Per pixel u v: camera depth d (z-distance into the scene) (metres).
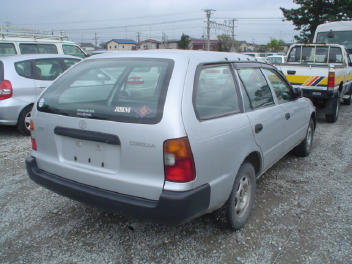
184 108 2.60
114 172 2.72
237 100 3.31
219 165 2.84
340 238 3.25
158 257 2.95
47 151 3.16
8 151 5.83
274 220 3.57
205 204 2.69
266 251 3.04
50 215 3.65
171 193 2.49
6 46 9.42
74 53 11.27
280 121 4.08
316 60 10.10
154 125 2.52
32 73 6.85
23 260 2.89
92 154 2.84
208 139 2.70
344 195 4.22
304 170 5.10
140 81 2.83
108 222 3.52
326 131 7.75
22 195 4.12
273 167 5.23
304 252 3.03
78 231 3.35
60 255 2.97
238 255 2.98
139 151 2.56
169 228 3.40
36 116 3.21
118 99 2.81
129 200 2.62
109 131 2.67
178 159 2.48
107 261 2.90
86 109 2.86
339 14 25.58
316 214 3.72
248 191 3.44
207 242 3.17
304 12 26.31
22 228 3.39
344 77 9.38
